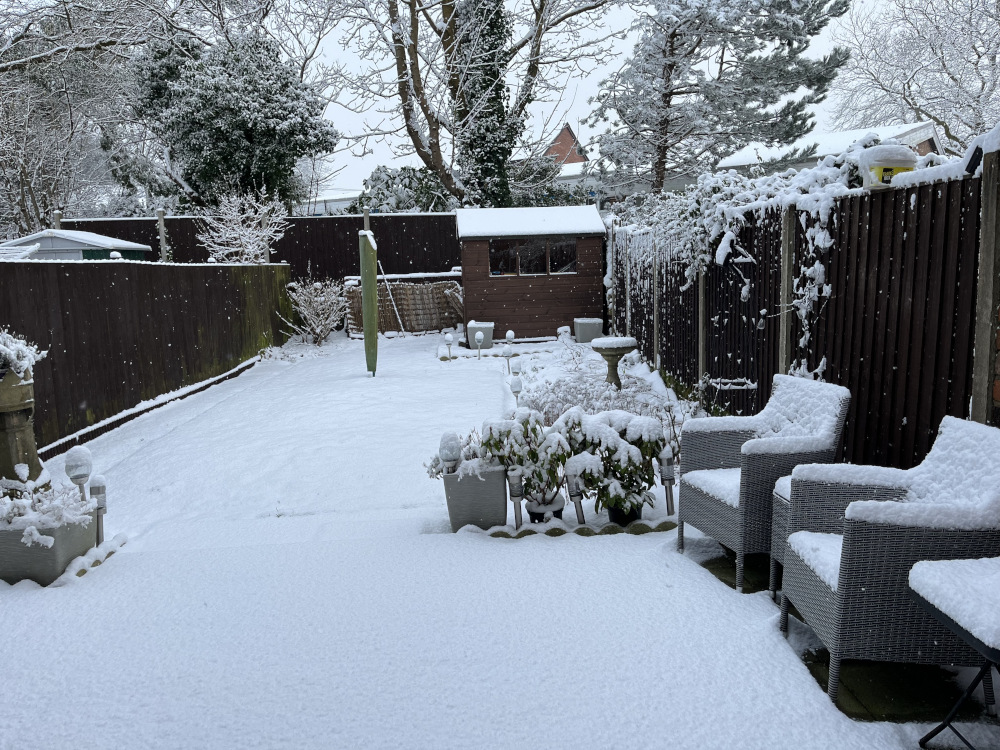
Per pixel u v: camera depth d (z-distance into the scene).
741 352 6.35
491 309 15.85
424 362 13.41
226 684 2.76
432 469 4.46
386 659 2.89
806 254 4.79
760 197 5.81
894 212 3.70
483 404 8.84
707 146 20.97
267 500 5.49
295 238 19.75
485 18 20.59
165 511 5.36
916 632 2.46
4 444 4.46
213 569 3.98
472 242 15.64
